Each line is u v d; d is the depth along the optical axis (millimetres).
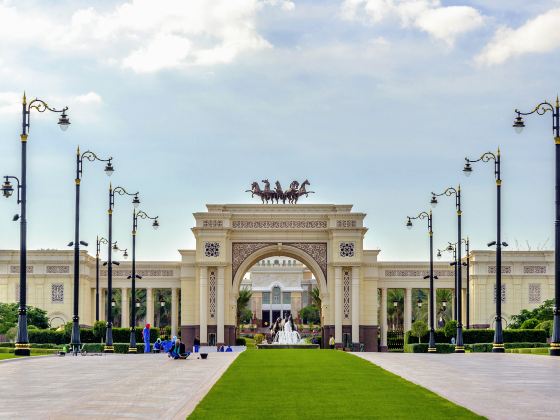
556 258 62875
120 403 32906
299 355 67625
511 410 30938
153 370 49781
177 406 32312
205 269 123750
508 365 53281
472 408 31656
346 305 123875
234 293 124688
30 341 109375
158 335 113812
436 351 100562
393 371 48656
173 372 48219
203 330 122812
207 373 47656
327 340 123750
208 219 124438
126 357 68125
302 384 40594
